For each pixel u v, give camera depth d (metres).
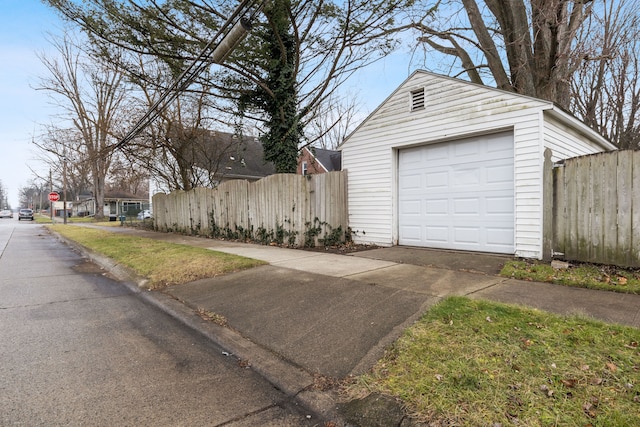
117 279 7.10
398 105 8.45
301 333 3.67
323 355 3.17
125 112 15.27
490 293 4.41
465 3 10.12
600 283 4.65
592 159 5.55
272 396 2.66
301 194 9.21
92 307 5.06
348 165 9.66
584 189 5.64
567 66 10.59
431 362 2.75
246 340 3.68
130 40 9.57
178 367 3.14
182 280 6.19
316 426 2.29
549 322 3.30
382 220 8.85
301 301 4.58
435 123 7.73
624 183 5.24
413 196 8.45
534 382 2.38
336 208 9.38
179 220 15.23
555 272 5.27
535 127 6.29
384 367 2.81
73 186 50.59
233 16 6.36
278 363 3.14
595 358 2.62
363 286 4.98
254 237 10.61
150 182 29.08
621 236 5.28
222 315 4.43
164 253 8.49
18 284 6.55
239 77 10.73
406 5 8.97
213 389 2.76
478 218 7.27
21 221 40.53
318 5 8.91
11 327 4.17
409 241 8.55
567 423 2.00
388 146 8.67
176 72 11.01
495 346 2.89
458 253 7.29
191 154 17.14
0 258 9.99
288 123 10.55
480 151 7.23
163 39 9.54
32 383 2.83
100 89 20.25
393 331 3.41
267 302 4.69
